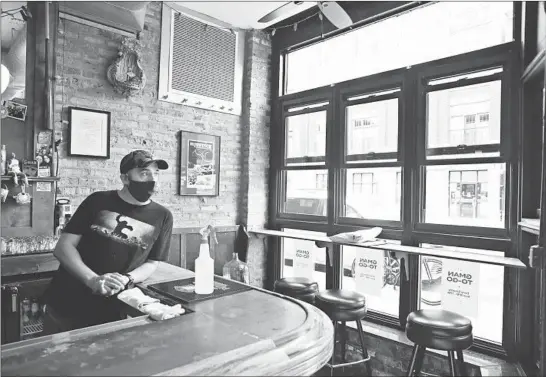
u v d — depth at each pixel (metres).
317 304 2.77
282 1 4.04
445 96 3.35
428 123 3.45
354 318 2.65
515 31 2.95
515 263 2.66
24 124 3.11
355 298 2.72
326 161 4.26
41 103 3.18
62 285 2.01
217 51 4.54
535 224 2.36
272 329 1.38
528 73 2.65
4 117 3.00
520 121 2.88
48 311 2.00
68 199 3.33
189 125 4.35
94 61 3.62
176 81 4.20
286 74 4.91
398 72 3.63
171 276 2.20
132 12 3.58
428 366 3.01
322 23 4.36
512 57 2.93
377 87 3.81
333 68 4.31
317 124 4.48
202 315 1.53
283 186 4.88
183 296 1.78
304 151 4.61
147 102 4.00
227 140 4.70
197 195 4.39
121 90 3.75
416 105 3.49
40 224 3.07
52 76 3.28
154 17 4.03
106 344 1.23
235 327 1.40
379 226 3.79
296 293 3.10
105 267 2.03
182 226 4.29
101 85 3.67
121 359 1.11
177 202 4.26
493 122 3.07
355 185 4.09
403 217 3.57
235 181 4.78
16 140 3.06
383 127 3.79
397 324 3.57
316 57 4.51
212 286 1.85
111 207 2.10
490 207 3.12
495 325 3.16
